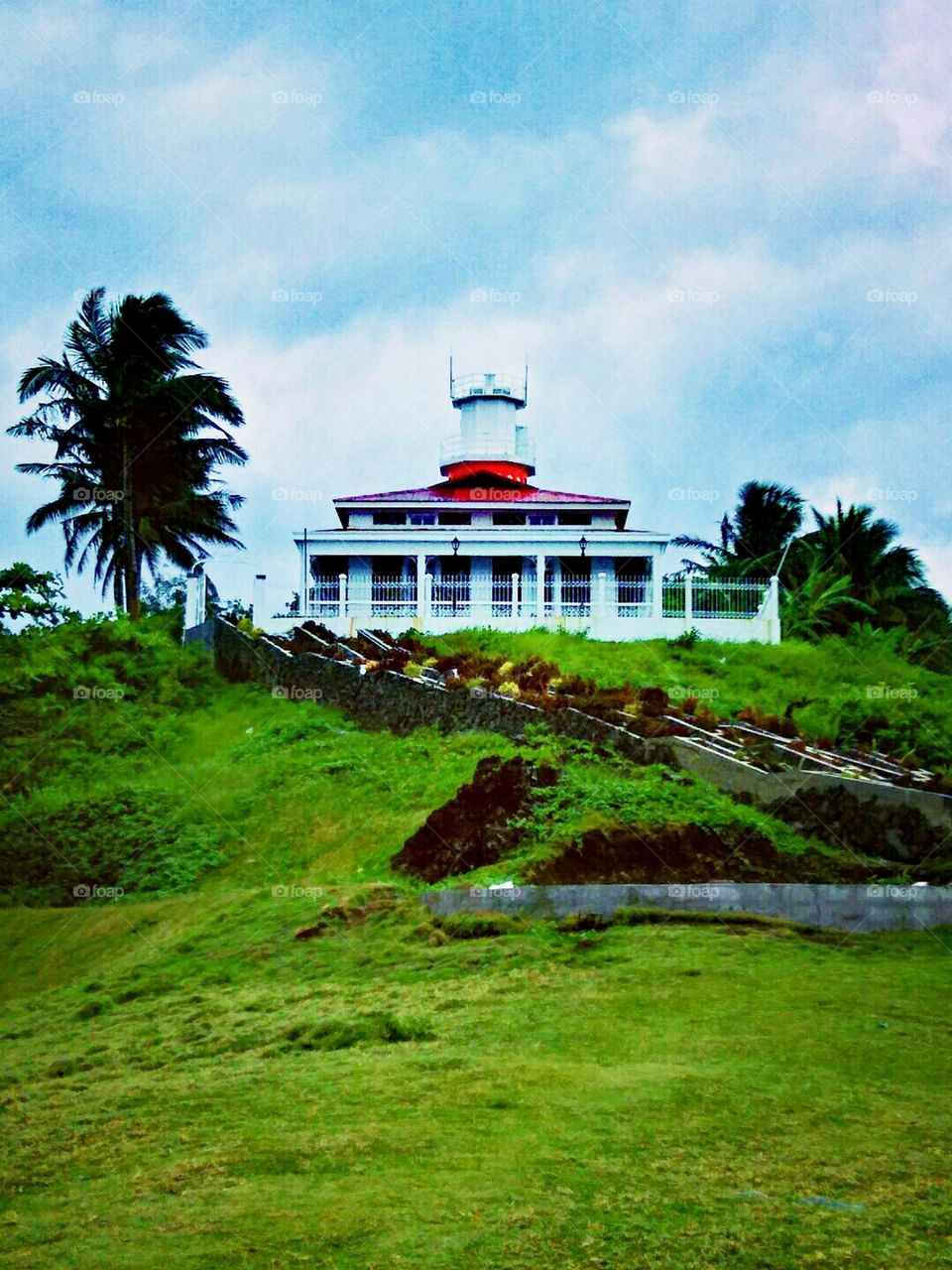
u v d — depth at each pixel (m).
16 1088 15.29
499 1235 10.00
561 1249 9.78
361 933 20.34
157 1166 11.95
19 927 25.11
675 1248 9.78
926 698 38.47
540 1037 15.17
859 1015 15.52
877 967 17.66
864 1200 10.59
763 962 17.80
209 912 23.25
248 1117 13.13
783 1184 10.88
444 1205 10.59
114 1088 14.80
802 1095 12.92
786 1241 9.86
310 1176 11.37
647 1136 11.92
